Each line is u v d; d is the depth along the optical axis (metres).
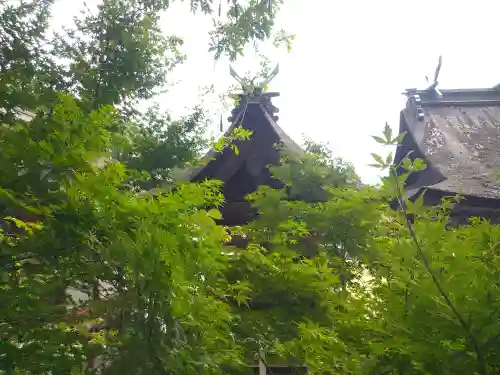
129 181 2.86
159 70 3.53
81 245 1.89
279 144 4.27
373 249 2.86
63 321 2.03
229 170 5.35
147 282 1.76
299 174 3.71
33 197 1.80
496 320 1.87
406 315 2.14
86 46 3.04
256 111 5.50
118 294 2.03
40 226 1.94
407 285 2.12
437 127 6.97
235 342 2.74
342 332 2.71
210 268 2.26
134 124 3.28
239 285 2.96
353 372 2.47
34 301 1.80
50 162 1.78
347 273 3.20
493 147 6.28
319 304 3.15
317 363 2.72
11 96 2.03
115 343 1.96
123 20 3.16
